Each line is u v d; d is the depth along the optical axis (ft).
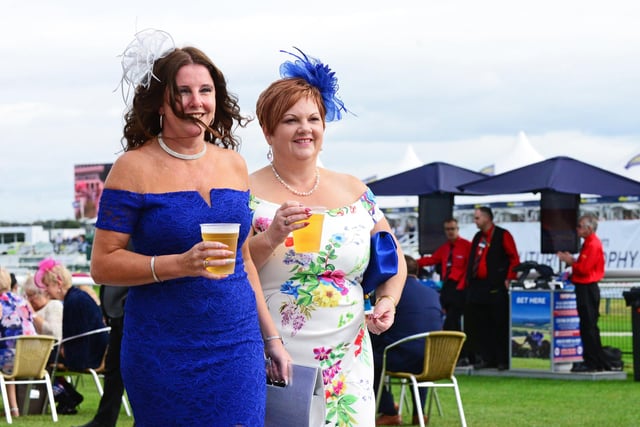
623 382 45.01
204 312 11.53
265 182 14.71
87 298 35.12
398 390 43.65
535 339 47.55
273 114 14.48
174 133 11.76
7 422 32.07
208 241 11.01
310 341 14.16
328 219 14.39
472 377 47.93
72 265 104.99
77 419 33.73
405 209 82.17
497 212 75.20
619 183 48.75
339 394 14.25
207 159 11.93
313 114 14.51
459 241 50.37
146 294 11.55
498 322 48.57
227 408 11.62
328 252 14.21
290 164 14.61
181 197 11.59
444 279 50.55
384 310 14.61
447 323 50.47
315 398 13.17
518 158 69.31
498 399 39.29
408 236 82.07
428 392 33.94
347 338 14.33
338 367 14.28
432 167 57.57
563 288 47.26
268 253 13.78
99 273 11.51
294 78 14.67
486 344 49.16
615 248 72.59
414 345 29.60
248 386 11.78
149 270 11.20
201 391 11.51
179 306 11.48
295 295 14.20
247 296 11.98
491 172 70.64
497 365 49.06
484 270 48.55
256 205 14.56
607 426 31.96
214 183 11.82
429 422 32.73
